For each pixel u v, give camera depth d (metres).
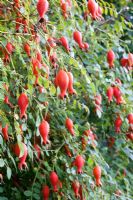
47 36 0.65
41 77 0.61
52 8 0.78
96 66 0.89
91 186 0.78
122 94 0.87
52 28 0.75
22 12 0.66
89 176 0.77
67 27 0.78
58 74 0.57
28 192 0.76
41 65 0.61
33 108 0.70
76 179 0.77
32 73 0.60
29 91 0.61
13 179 0.80
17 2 0.67
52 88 0.63
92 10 0.69
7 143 0.68
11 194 0.79
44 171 0.76
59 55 0.65
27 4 0.67
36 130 0.68
